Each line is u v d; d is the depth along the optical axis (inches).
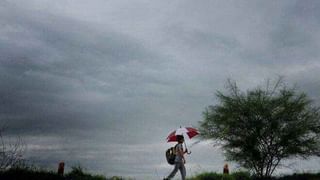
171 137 577.3
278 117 840.9
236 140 858.8
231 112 864.3
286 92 868.6
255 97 871.7
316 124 850.8
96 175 665.0
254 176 829.8
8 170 533.6
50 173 605.6
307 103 864.3
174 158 560.4
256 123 844.0
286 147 832.9
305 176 770.8
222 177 764.6
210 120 882.8
